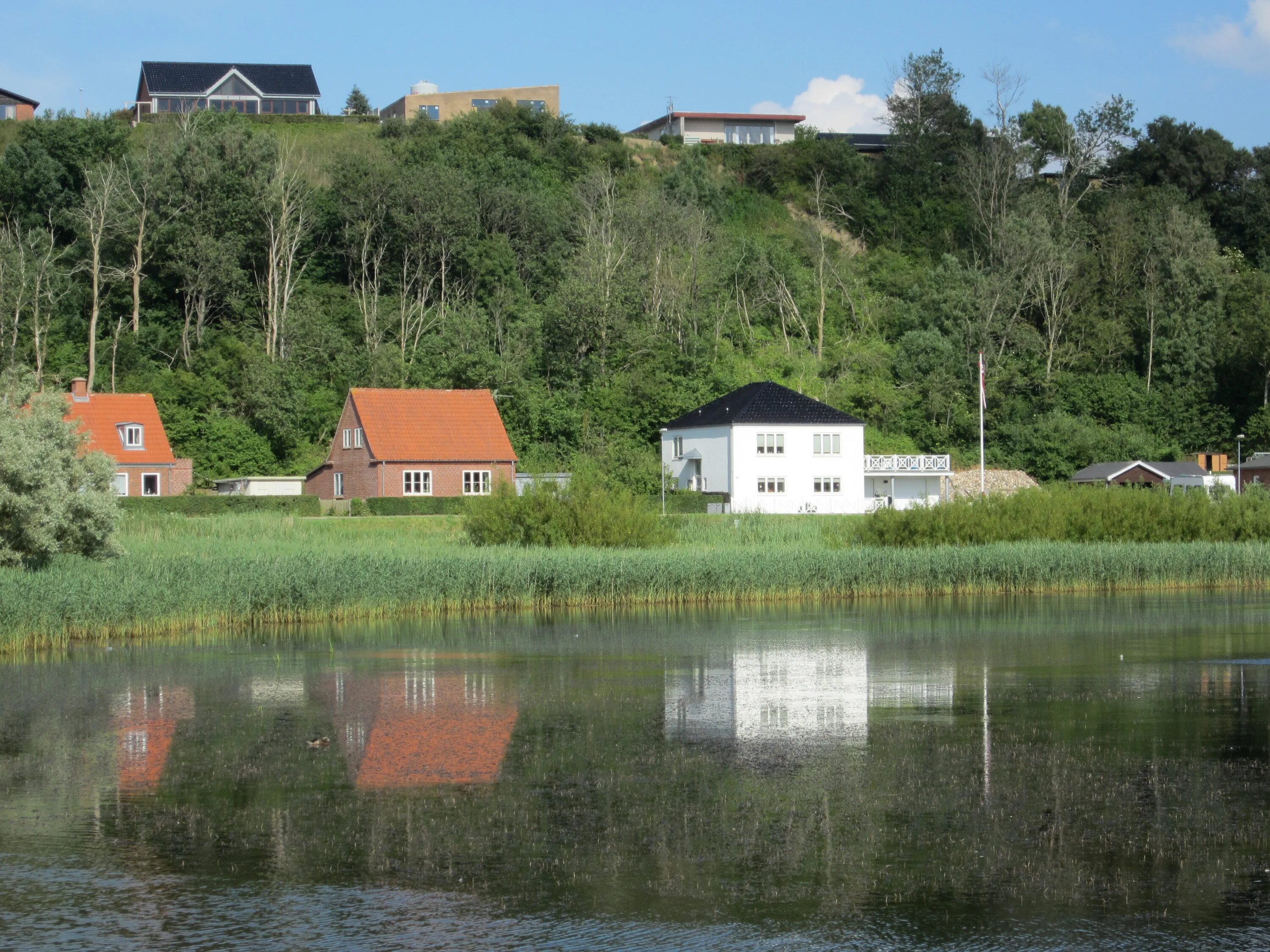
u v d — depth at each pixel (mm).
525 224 170625
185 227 146500
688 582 71688
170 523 90812
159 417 120375
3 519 59438
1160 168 199000
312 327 146250
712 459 128875
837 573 75125
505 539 84312
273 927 21141
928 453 152000
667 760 32625
